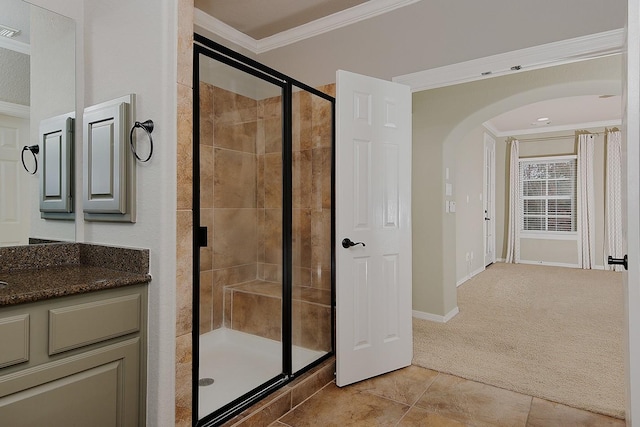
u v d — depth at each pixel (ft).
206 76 8.04
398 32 8.70
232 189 9.20
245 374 7.56
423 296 12.61
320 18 9.51
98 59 5.85
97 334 4.61
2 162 5.38
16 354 3.94
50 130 5.80
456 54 8.09
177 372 5.10
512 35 7.55
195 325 5.58
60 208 5.89
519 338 10.61
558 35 7.16
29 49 5.62
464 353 9.50
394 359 8.43
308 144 9.15
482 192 21.58
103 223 5.82
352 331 7.78
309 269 9.05
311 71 9.90
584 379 8.07
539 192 23.81
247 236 9.50
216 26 9.59
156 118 5.03
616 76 10.32
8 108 5.43
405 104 8.54
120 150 5.22
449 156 12.81
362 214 7.89
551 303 14.47
